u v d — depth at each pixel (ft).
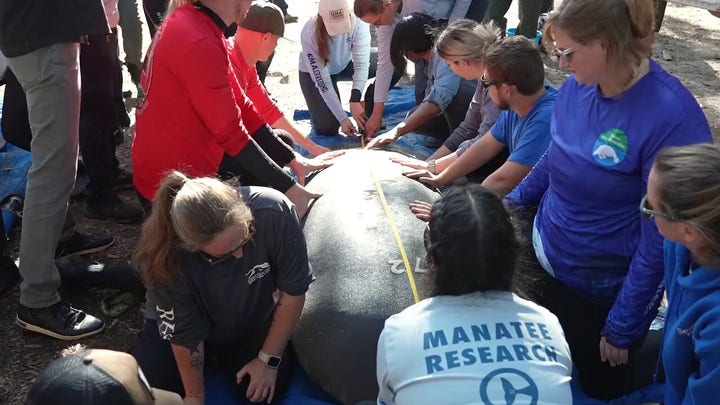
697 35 23.06
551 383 4.84
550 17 6.79
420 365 4.96
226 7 8.00
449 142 11.88
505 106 9.41
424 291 7.79
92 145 11.66
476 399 4.73
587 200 7.58
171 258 6.63
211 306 7.22
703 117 6.66
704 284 5.25
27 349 9.37
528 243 8.68
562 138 7.63
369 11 12.87
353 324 7.69
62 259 10.92
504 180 9.38
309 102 14.26
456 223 5.05
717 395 5.11
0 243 10.36
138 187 9.23
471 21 10.59
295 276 7.28
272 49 11.26
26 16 8.20
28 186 8.89
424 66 13.61
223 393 8.07
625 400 7.97
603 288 7.92
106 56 11.33
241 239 6.38
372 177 9.68
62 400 4.65
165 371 7.70
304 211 9.10
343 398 7.70
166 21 8.19
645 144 6.77
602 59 6.52
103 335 9.62
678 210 4.99
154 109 8.43
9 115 11.01
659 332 8.42
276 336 7.60
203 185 6.25
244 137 8.31
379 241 8.41
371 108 15.23
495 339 4.97
